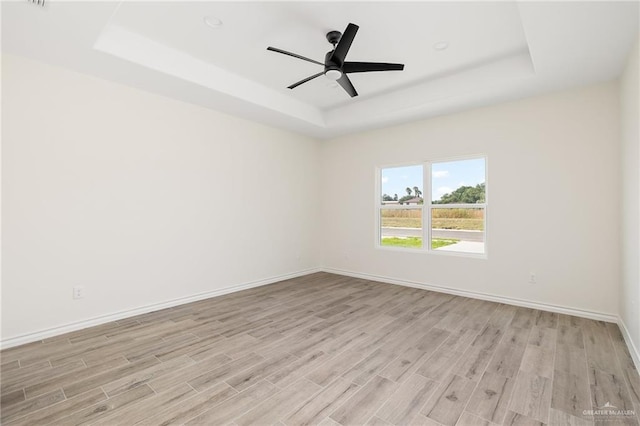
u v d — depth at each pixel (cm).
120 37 278
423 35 282
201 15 256
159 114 368
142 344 272
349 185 557
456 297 420
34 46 260
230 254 446
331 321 330
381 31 276
